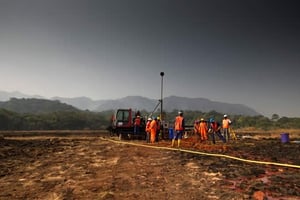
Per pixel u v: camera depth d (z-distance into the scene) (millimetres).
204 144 17688
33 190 6805
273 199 6023
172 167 9375
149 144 17438
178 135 15617
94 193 6473
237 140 22422
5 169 9289
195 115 167250
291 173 8656
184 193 6410
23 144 18000
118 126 21984
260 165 10008
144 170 8906
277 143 19438
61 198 6148
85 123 132500
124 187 6918
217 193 6387
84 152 13547
